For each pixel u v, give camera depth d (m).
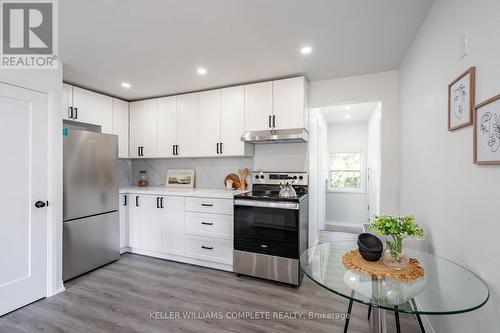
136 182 4.18
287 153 3.22
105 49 2.19
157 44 2.12
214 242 2.88
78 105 3.07
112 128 3.53
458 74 1.32
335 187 5.47
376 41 2.09
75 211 2.61
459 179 1.32
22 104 2.10
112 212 3.05
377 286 1.19
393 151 2.71
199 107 3.33
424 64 1.82
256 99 2.99
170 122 3.54
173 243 3.11
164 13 1.68
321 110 4.21
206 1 1.55
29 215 2.14
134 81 3.00
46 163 2.27
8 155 2.01
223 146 3.18
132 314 2.00
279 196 2.64
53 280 2.29
